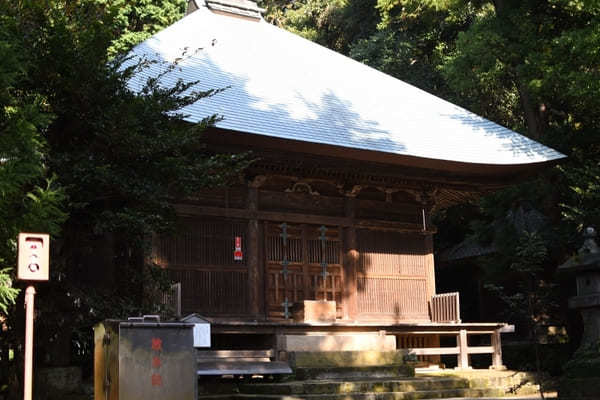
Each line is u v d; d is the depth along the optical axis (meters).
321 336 18.36
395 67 34.22
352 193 21.19
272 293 19.73
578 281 16.84
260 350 17.59
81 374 15.30
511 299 13.69
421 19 33.22
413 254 22.22
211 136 17.20
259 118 18.58
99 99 12.69
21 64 10.46
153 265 15.38
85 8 13.62
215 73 20.38
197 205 18.78
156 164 12.81
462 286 32.75
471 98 30.55
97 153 12.91
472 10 31.67
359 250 21.28
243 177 19.55
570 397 13.10
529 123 25.41
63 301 13.52
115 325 9.37
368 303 21.16
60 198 10.27
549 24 23.08
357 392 15.24
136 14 29.88
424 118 22.89
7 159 10.20
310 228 20.67
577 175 20.48
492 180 21.62
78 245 14.05
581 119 23.86
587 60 20.75
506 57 23.73
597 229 20.45
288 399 14.09
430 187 22.23
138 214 12.36
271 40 24.86
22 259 8.52
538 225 26.38
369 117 21.56
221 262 19.02
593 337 16.36
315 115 20.22
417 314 21.89
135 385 9.17
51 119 11.44
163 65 19.45
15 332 12.87
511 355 24.84
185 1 31.17
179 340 9.55
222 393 15.55
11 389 12.79
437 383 16.36
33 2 12.18
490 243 26.73
